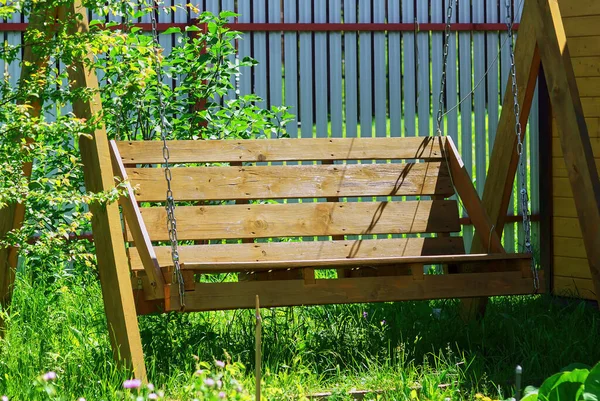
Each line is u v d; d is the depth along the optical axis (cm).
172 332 884
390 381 762
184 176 991
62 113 1255
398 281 856
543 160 1230
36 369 764
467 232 1380
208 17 1173
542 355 850
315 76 1318
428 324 952
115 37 790
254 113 1197
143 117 1164
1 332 870
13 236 785
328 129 1332
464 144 1369
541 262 1234
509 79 1026
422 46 1348
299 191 1027
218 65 1176
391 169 1059
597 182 912
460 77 1362
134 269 910
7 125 748
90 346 830
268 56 1309
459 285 870
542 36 952
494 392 759
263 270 852
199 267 792
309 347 873
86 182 805
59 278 1098
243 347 855
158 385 753
